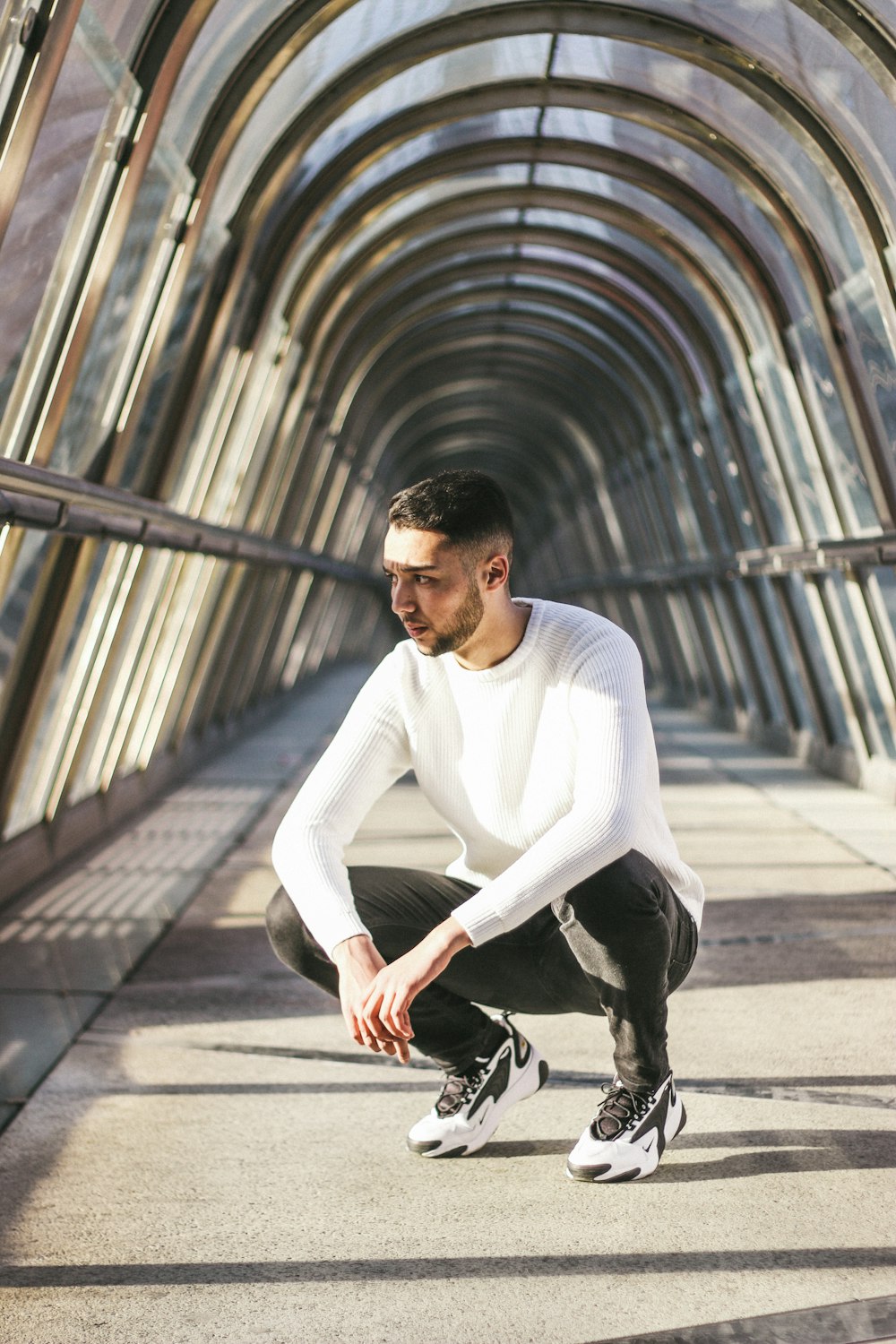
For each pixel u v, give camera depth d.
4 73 3.36
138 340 5.78
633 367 15.84
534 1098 3.40
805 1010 4.12
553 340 17.67
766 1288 2.38
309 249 9.31
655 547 18.05
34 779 5.98
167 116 5.12
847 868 6.31
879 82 5.55
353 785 2.78
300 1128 3.23
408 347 17.23
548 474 29.09
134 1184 2.90
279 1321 2.30
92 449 5.68
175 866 6.46
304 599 15.27
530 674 2.66
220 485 9.27
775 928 5.16
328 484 16.06
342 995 2.54
